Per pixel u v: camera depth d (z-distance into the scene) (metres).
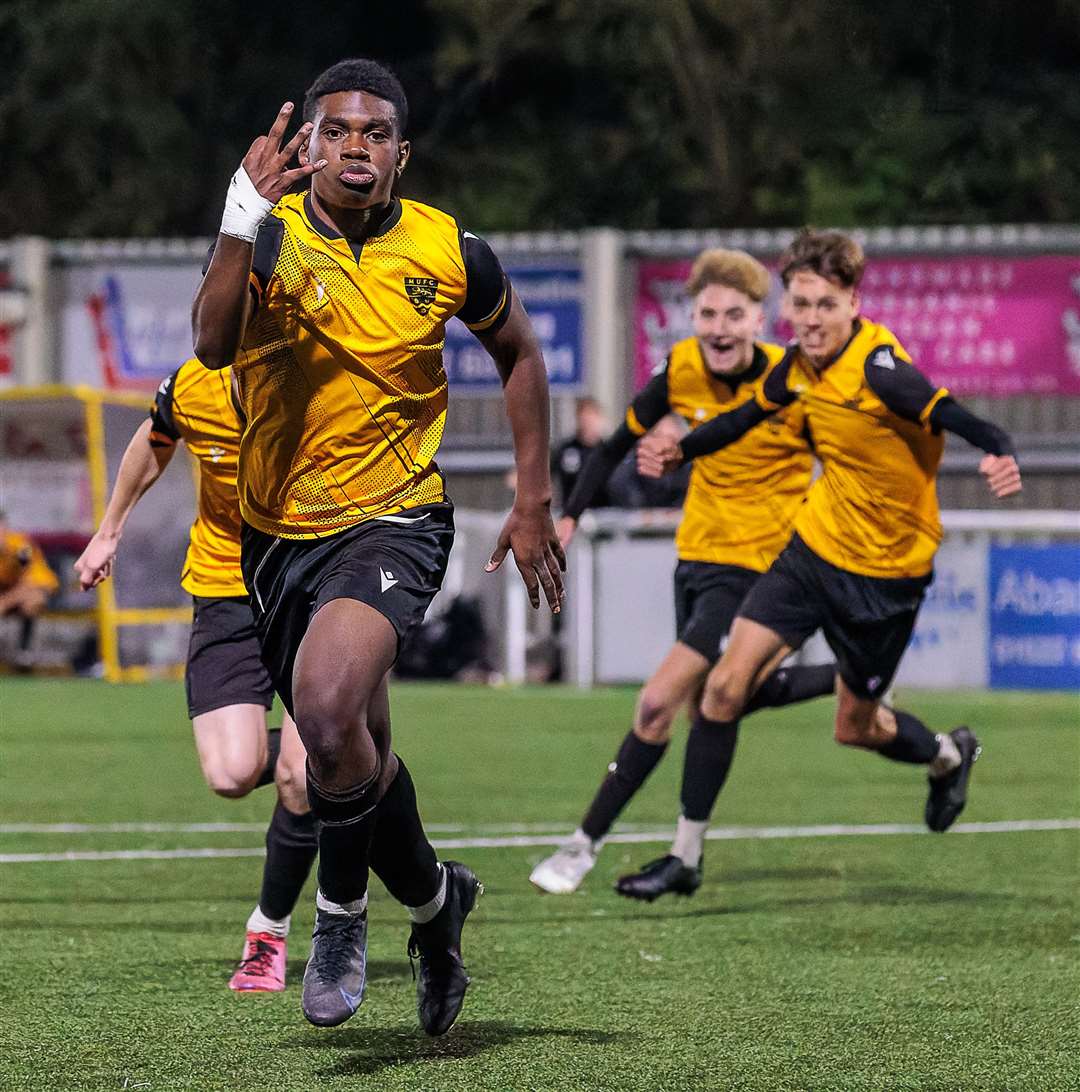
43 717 33.66
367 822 10.39
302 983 13.17
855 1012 12.23
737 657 16.19
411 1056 11.03
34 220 72.94
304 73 74.25
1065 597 38.41
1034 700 36.50
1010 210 68.12
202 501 13.86
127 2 72.12
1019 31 62.59
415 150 71.88
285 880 12.93
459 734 31.00
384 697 10.65
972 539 39.81
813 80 68.19
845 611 16.33
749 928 15.34
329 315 10.43
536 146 72.56
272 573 10.85
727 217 70.62
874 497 16.17
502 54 69.06
